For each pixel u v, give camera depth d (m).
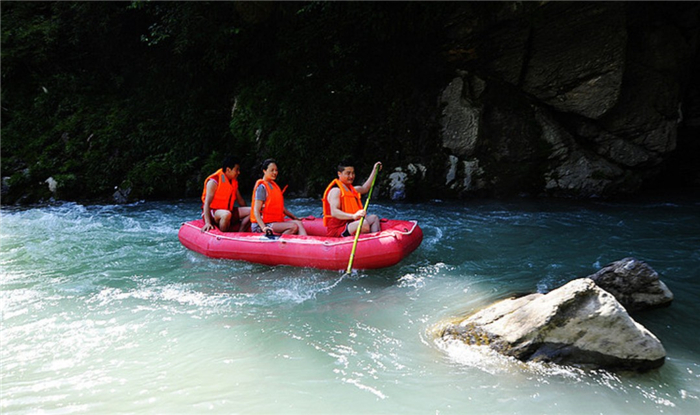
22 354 3.45
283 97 10.92
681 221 7.25
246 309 4.24
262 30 11.44
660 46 9.37
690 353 3.35
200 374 3.17
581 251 5.84
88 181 10.47
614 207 8.39
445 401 2.85
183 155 10.99
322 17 10.80
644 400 2.83
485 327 3.47
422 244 6.20
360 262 5.10
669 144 9.48
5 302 4.44
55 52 12.44
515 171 9.55
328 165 10.17
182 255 5.98
